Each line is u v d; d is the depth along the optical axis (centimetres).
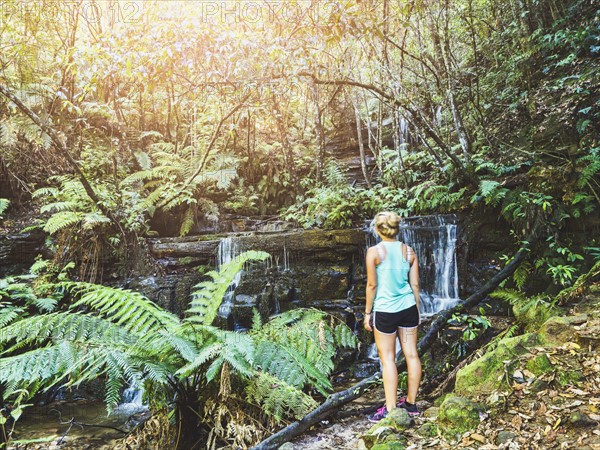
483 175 677
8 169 761
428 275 662
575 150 593
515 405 272
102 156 852
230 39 646
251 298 691
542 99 724
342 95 1024
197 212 883
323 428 353
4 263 680
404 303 326
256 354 350
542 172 592
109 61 614
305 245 705
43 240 724
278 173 944
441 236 661
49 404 533
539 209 558
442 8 726
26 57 782
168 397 349
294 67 629
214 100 883
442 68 765
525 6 803
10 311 541
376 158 901
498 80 853
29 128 724
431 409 324
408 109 676
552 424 245
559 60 782
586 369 286
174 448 346
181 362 355
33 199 801
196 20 645
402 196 766
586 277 411
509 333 411
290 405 330
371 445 283
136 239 751
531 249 544
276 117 884
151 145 949
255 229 857
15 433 438
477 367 312
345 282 675
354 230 693
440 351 502
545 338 332
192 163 895
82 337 338
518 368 303
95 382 562
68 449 395
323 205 787
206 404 347
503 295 449
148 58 616
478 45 953
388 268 329
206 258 747
